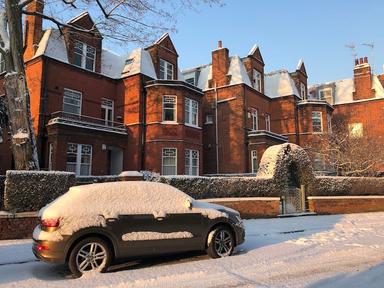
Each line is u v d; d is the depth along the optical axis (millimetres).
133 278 6582
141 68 24516
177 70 28031
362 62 39031
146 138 23531
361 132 34812
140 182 8062
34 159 13102
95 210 7195
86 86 23406
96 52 24453
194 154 24781
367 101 37625
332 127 35219
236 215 8891
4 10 14359
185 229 7945
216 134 29500
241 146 27969
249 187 16719
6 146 22594
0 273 7156
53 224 6812
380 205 21000
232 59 30688
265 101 33031
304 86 37250
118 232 7219
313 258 8188
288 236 11578
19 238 10758
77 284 6242
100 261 7039
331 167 30078
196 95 25594
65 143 20125
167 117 23797
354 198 20031
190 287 6008
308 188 18922
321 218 16766
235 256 8422
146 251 7434
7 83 13312
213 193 15672
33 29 22203
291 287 5938
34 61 21422
